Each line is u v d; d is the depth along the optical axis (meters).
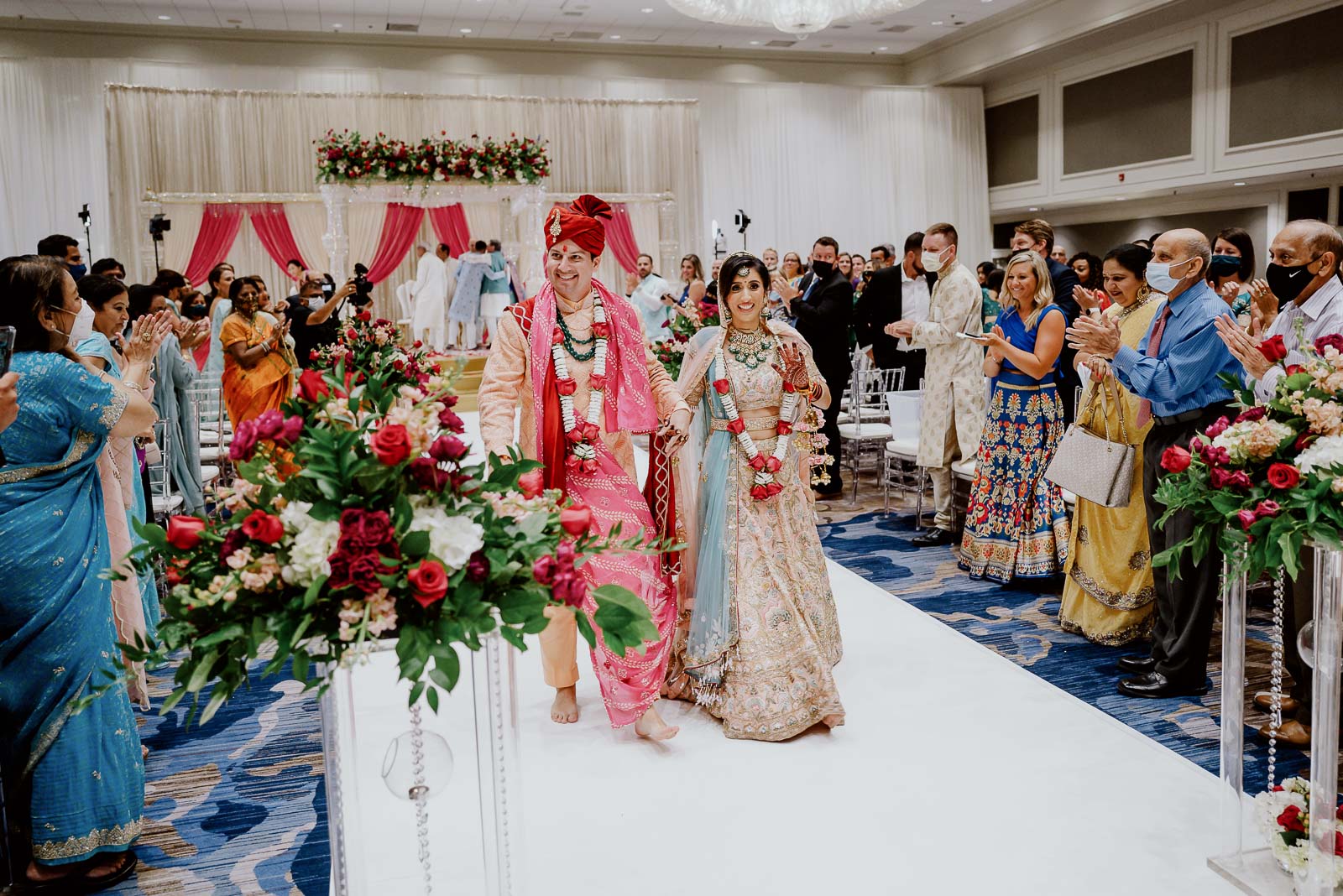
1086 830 2.61
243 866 2.62
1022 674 3.71
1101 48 13.47
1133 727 3.29
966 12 13.73
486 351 13.12
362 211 14.11
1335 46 10.48
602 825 2.67
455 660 1.53
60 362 2.46
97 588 2.52
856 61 16.14
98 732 2.49
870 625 4.29
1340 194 11.20
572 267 3.12
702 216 15.22
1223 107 11.77
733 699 3.22
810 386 3.47
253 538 1.53
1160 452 3.48
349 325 7.58
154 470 5.02
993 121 16.03
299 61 13.81
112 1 12.13
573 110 14.59
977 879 2.39
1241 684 2.37
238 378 6.60
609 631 1.70
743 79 15.66
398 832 2.63
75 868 2.51
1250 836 2.54
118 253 12.97
